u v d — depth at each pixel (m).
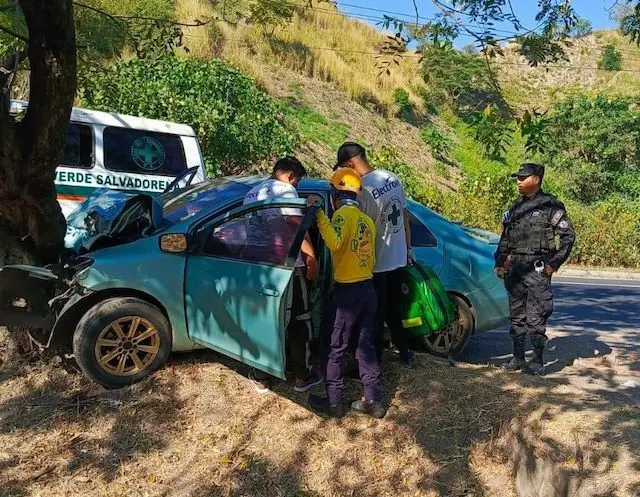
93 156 8.21
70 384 4.42
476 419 4.21
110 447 3.88
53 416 4.09
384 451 4.00
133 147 8.56
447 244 5.70
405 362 4.88
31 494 3.50
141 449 3.88
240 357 4.14
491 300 5.82
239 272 4.12
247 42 24.89
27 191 4.19
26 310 4.39
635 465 3.33
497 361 6.35
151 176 8.62
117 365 4.36
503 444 4.01
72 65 3.84
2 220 4.39
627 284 13.20
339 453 3.95
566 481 3.27
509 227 5.35
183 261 4.47
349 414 4.25
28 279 4.31
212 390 4.39
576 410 4.10
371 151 17.48
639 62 47.34
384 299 4.54
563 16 4.31
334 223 3.92
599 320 8.86
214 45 22.67
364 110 26.69
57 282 4.37
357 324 4.15
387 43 4.36
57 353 4.59
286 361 4.36
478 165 28.14
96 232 5.01
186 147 9.01
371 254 4.08
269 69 24.88
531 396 4.38
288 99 23.66
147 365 4.45
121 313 4.32
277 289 3.85
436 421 4.21
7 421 4.05
